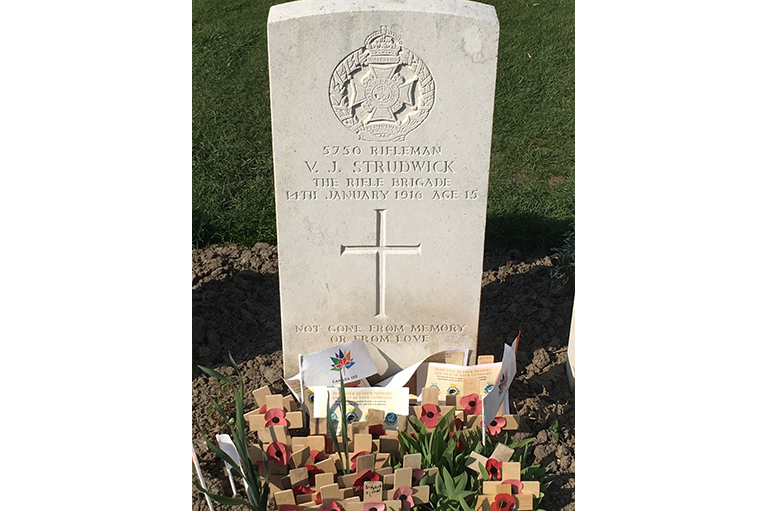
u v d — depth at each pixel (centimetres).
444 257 181
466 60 167
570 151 254
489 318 209
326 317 186
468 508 154
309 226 178
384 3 165
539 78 275
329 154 173
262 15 297
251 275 218
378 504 155
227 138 253
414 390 191
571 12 298
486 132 172
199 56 281
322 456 166
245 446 155
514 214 234
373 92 169
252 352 199
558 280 218
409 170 175
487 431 171
